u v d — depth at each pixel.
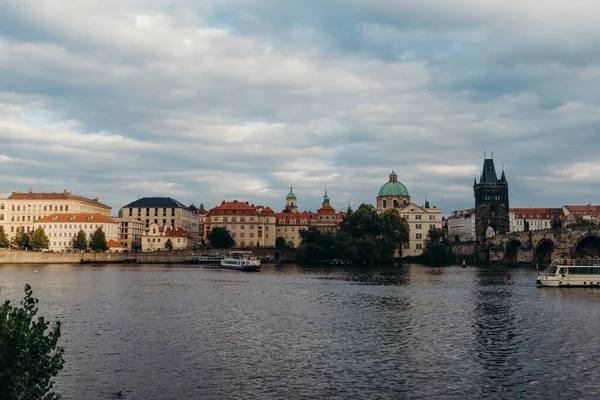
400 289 115.81
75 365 48.50
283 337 60.91
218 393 41.25
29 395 25.52
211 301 92.50
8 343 25.25
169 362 49.72
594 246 194.88
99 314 76.75
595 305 88.44
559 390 42.06
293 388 42.41
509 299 97.00
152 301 91.94
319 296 101.19
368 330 65.38
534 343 57.97
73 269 187.50
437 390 42.00
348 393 41.31
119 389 42.09
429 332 64.12
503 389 42.25
